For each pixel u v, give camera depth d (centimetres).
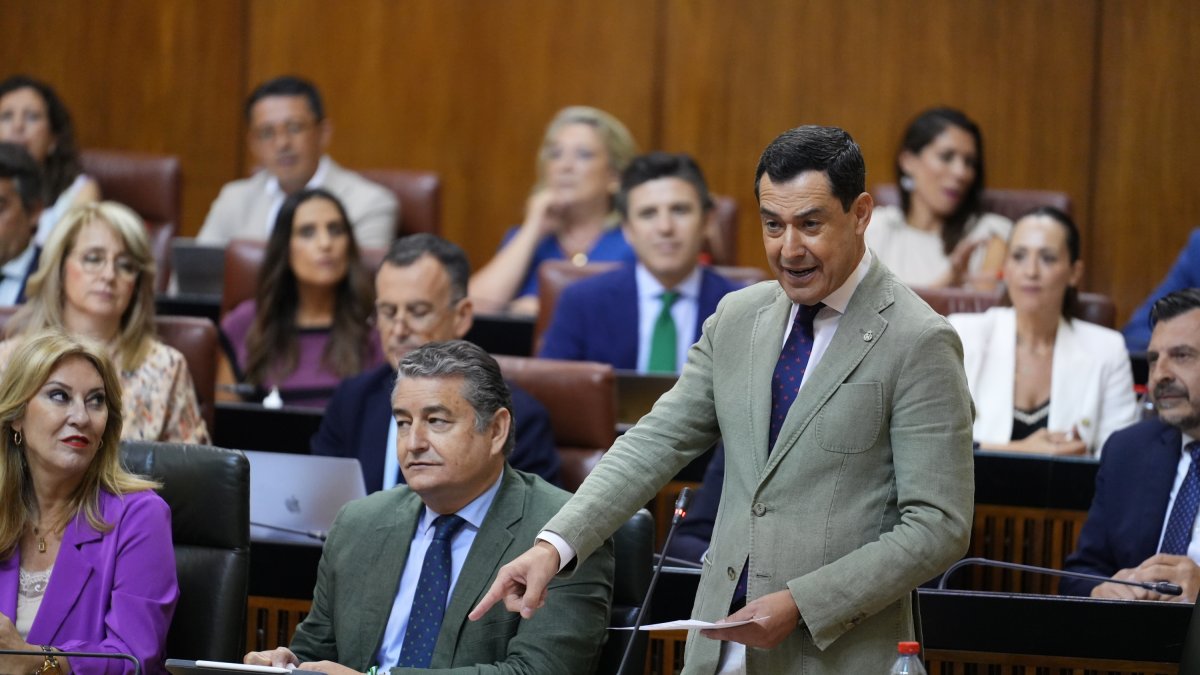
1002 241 2016
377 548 1025
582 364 1393
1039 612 1048
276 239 1722
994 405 1588
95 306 1385
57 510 1037
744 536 842
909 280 2003
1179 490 1237
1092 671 1048
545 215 2102
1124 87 2452
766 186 822
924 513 807
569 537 837
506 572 824
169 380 1404
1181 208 2444
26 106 2130
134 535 1019
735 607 849
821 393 834
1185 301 1239
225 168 2631
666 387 1473
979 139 2025
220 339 1766
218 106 2627
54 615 1001
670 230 1720
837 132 821
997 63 2470
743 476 848
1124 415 1587
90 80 2641
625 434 890
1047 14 2461
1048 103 2466
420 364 1006
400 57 2589
